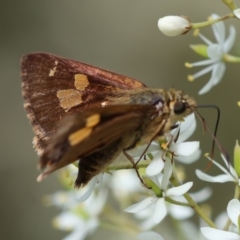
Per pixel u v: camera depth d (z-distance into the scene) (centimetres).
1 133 34
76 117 16
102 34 35
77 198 18
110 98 18
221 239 17
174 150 18
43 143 18
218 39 20
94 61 35
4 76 35
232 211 18
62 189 33
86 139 17
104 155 17
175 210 21
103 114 17
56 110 18
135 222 22
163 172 18
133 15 35
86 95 18
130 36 35
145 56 35
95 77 18
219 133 32
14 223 33
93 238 26
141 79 34
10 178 33
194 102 17
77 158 17
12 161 34
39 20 35
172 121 17
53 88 18
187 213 21
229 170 18
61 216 22
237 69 33
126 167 18
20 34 35
